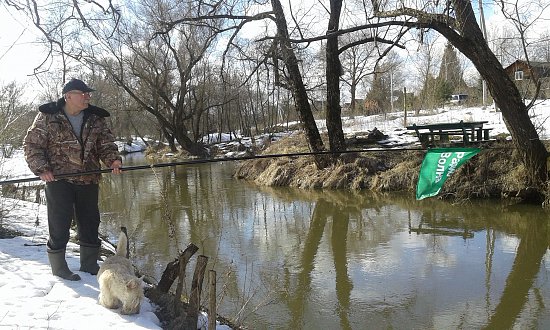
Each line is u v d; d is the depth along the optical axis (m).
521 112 9.86
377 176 12.87
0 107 8.90
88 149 4.50
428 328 5.04
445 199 11.12
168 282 4.43
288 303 5.73
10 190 9.94
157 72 26.72
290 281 6.44
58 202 4.46
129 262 4.15
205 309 4.51
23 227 7.22
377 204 11.25
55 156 4.43
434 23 9.40
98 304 3.97
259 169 16.86
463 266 6.83
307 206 11.48
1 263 5.05
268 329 5.09
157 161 29.23
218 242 8.44
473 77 35.06
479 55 9.55
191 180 17.72
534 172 10.04
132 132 49.78
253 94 38.75
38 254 5.53
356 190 12.90
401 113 28.86
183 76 27.02
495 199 10.65
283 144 18.97
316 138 14.52
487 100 26.38
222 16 12.70
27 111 9.38
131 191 15.34
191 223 10.05
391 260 7.22
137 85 29.44
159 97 29.34
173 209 11.77
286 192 13.64
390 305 5.64
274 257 7.52
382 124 22.23
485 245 7.76
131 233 9.05
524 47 9.62
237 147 27.52
